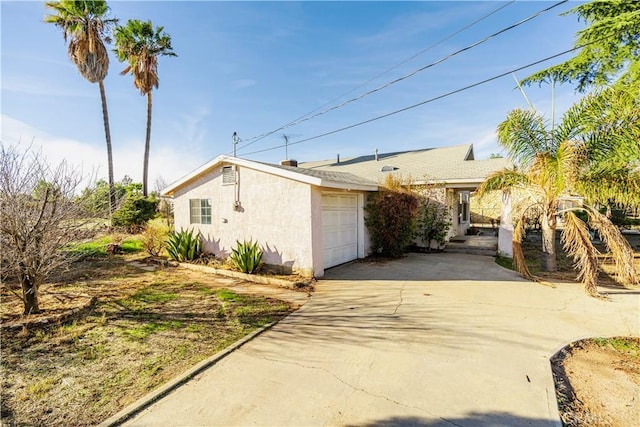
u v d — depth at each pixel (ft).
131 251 39.19
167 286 23.09
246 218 28.71
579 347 12.47
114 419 8.35
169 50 65.46
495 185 27.58
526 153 25.21
